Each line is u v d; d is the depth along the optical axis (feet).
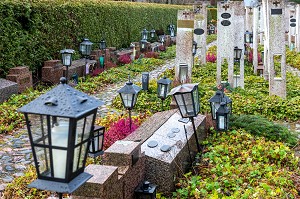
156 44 86.58
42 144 9.96
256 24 55.26
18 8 44.06
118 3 77.56
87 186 14.07
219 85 39.99
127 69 59.62
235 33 45.39
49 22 50.21
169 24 113.80
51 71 47.29
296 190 19.27
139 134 22.31
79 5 58.44
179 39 39.17
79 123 10.01
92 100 10.66
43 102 10.03
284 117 33.71
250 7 73.97
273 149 23.84
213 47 84.12
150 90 39.68
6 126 30.22
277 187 19.10
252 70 56.44
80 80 49.32
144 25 92.22
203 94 37.68
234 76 44.45
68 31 55.16
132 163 16.87
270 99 36.65
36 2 47.93
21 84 41.32
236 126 27.63
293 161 22.41
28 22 46.21
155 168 18.75
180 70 37.35
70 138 9.73
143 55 74.23
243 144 24.62
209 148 23.85
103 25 67.82
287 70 61.77
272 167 21.42
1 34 41.29
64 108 9.78
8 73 41.75
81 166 10.53
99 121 30.17
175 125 23.65
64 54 40.29
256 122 27.50
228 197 17.71
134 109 35.86
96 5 64.69
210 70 53.57
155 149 19.70
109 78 50.85
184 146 21.02
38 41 47.78
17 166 23.35
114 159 16.75
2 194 19.51
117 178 15.35
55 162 9.96
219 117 23.18
